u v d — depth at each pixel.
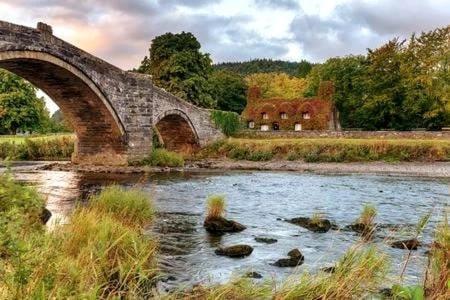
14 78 64.94
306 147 45.31
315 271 9.41
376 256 7.64
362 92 73.81
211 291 6.67
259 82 109.56
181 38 61.56
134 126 37.75
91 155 38.16
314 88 91.88
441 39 65.38
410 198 22.56
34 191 10.96
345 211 18.41
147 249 9.25
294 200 21.44
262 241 12.68
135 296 6.82
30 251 5.59
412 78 64.31
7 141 50.59
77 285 5.80
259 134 57.78
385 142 43.69
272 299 6.48
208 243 12.31
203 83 62.12
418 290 5.04
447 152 42.00
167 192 23.41
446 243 6.73
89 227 8.82
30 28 27.33
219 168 40.22
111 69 35.12
